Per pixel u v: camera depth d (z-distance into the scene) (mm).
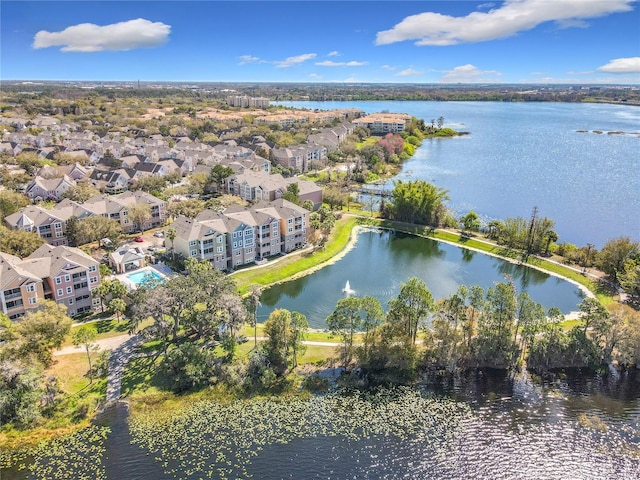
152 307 75062
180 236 107188
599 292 104812
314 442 61125
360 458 58469
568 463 58125
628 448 60562
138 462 57375
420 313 76500
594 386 72625
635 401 69438
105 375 71750
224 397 69250
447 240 139625
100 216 123250
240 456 58625
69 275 86375
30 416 62438
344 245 134625
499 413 66750
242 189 167750
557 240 138375
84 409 64750
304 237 128875
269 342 75062
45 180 156125
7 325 72500
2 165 192375
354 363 76625
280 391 70688
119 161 199750
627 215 161125
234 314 77750
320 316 93625
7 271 80812
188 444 60500
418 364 76875
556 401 69250
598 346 77188
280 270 113312
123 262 105062
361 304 73812
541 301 101938
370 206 169625
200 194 172750
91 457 58062
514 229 131750
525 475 56438
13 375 63844
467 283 111250
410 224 150375
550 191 191125
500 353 76312
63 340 74312
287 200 139625
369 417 65812
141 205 134250
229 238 110625
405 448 60188
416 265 121562
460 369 76188
